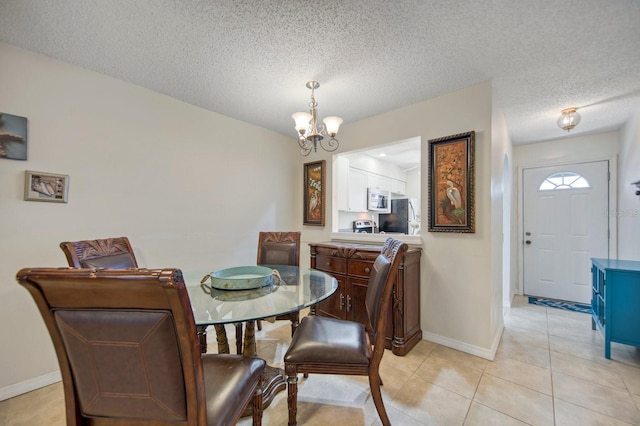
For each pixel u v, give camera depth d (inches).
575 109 104.1
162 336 28.2
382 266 57.8
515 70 78.2
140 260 89.7
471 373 74.7
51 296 27.8
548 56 71.2
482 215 85.0
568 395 65.0
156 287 25.7
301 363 53.8
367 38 64.6
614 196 128.0
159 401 30.2
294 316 82.0
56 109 73.5
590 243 134.4
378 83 86.1
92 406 31.2
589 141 135.0
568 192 140.4
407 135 103.0
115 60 74.8
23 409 61.3
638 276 79.6
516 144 152.5
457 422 56.6
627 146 115.3
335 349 54.2
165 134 95.8
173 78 84.4
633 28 59.7
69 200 75.7
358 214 178.9
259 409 47.9
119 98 84.9
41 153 71.2
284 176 140.3
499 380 71.3
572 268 138.9
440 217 93.0
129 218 87.3
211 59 74.1
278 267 91.2
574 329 105.0
